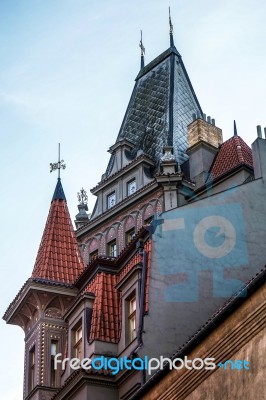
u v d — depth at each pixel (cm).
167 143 5066
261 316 2028
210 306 2853
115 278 3194
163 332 2792
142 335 2778
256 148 3266
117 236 4831
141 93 5656
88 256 4959
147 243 3052
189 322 2820
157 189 4666
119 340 2959
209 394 2156
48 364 3378
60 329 3456
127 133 5441
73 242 3819
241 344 2080
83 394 2844
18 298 3572
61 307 3506
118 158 5178
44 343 3412
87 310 3088
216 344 2167
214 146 4791
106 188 5128
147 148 5181
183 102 5425
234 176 4278
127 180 4994
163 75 5600
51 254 3712
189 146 4859
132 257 3088
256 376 1992
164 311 2833
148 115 5416
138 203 4775
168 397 2316
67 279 3612
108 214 4931
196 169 4706
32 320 3538
